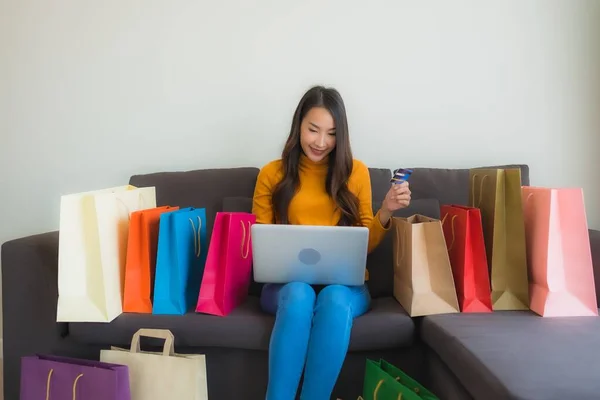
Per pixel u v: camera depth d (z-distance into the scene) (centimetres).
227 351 148
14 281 151
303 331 130
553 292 140
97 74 215
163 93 214
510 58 207
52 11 214
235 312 149
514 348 113
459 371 114
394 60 209
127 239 155
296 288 138
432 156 211
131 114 216
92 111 216
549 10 205
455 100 209
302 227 138
